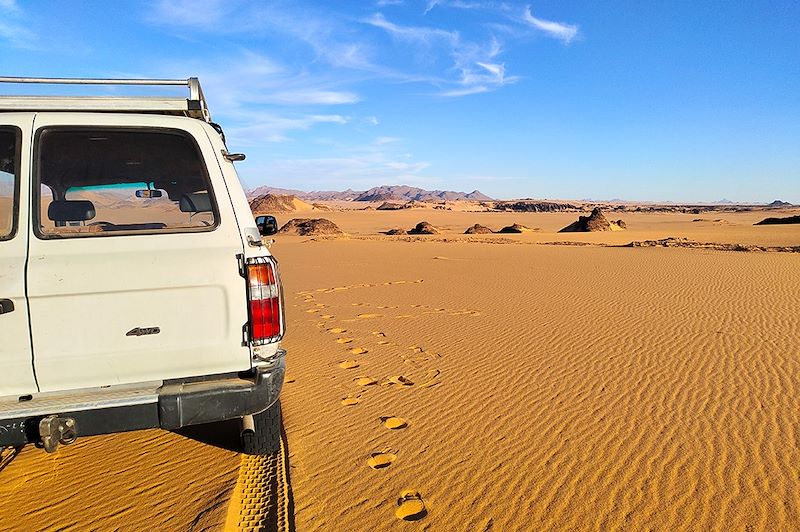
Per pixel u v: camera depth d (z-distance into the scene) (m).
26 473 3.88
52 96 3.04
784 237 43.31
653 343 7.82
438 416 5.09
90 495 3.58
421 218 109.62
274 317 3.14
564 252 26.05
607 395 5.63
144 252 2.94
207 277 3.01
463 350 7.55
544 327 8.98
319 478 3.89
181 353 3.00
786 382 5.96
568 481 3.83
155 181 3.77
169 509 3.40
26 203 2.83
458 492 3.70
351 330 8.94
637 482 3.80
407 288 13.95
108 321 2.89
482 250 28.08
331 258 23.53
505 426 4.84
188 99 3.25
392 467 4.07
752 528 3.24
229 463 4.04
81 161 3.45
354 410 5.26
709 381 6.05
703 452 4.26
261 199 137.00
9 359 2.79
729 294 12.52
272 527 3.30
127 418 2.86
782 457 4.14
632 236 46.84
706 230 59.47
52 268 2.81
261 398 3.05
